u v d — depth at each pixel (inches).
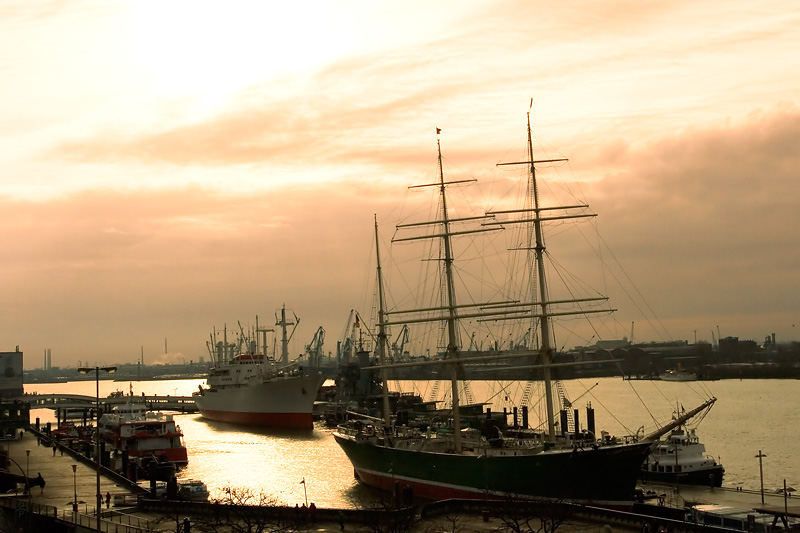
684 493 6515.8
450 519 4719.5
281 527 4581.7
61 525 5009.8
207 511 5034.5
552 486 5940.0
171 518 4881.9
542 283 7293.3
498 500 5029.5
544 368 7145.7
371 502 6663.4
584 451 5821.9
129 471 6939.0
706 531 4200.3
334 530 4579.2
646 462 7091.5
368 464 7470.5
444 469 6560.0
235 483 7667.3
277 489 7377.0
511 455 6210.6
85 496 5753.0
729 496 6397.6
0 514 5492.1
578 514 4643.2
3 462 7066.9
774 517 5098.4
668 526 4313.5
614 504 5851.4
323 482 7775.6
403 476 6988.2
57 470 6988.2
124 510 5221.5
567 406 7628.0
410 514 4645.7
